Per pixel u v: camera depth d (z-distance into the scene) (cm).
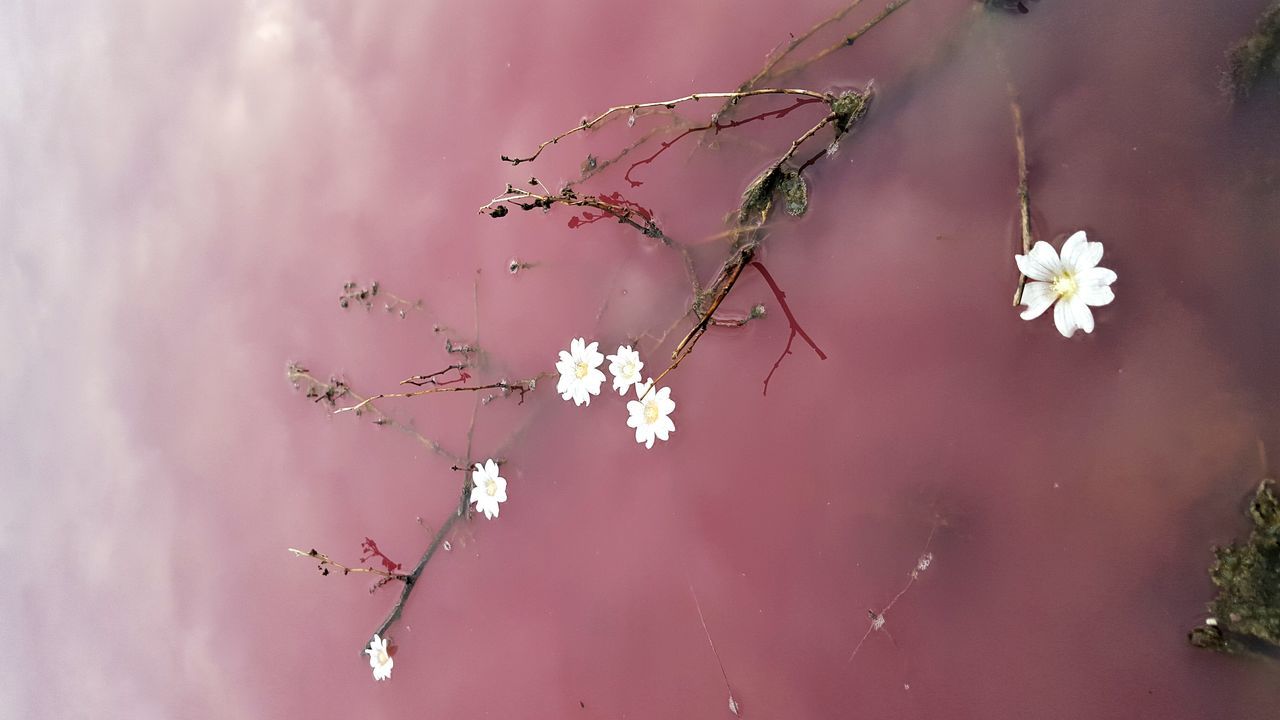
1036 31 15
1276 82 13
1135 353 14
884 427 15
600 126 18
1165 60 14
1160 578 13
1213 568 13
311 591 22
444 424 20
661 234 18
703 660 16
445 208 21
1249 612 13
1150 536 13
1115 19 14
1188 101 14
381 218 22
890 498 15
